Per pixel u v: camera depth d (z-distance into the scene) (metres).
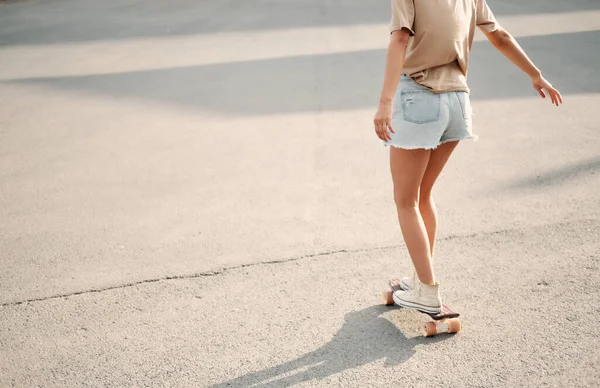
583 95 7.86
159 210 5.53
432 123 3.40
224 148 6.89
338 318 3.89
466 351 3.53
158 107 8.41
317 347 3.63
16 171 6.56
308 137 7.07
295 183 5.92
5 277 4.56
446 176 5.86
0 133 7.74
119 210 5.57
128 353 3.67
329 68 9.70
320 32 12.16
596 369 3.32
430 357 3.49
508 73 8.92
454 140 3.56
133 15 15.38
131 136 7.42
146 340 3.78
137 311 4.08
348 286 4.23
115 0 17.94
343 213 5.29
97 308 4.13
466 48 3.54
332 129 7.27
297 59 10.32
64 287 4.39
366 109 7.86
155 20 14.54
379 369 3.42
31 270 4.64
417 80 3.44
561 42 10.33
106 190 6.00
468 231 4.86
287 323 3.87
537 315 3.81
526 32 11.16
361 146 6.74
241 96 8.63
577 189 5.45
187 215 5.40
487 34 3.68
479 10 3.58
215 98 8.63
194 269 4.54
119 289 4.34
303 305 4.04
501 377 3.30
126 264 4.66
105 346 3.74
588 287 4.06
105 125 7.85
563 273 4.23
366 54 10.38
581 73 8.70
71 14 15.97
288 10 14.78
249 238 4.95
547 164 6.00
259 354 3.59
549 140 6.57
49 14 16.11
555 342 3.56
